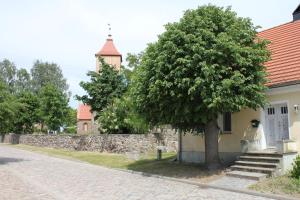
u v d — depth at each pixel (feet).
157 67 57.00
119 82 124.67
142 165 76.74
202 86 52.85
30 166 79.56
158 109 60.75
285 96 59.72
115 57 206.08
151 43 61.98
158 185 53.11
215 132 63.57
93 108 124.57
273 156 55.67
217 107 53.67
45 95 175.94
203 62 52.95
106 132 115.65
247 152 60.29
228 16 59.98
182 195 44.47
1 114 82.74
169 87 55.57
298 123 57.26
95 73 124.77
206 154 63.77
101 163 86.28
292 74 60.18
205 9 59.82
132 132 113.60
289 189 44.37
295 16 86.22
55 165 83.05
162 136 107.45
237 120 67.87
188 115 57.36
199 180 55.57
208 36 55.72
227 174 56.18
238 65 56.08
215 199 41.73
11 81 286.05
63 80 297.33
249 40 59.62
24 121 183.93
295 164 50.67
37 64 297.33
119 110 112.78
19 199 41.24
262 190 45.29
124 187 50.98
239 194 45.11
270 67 66.59
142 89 61.11
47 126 180.45
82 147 124.26
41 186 51.24
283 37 75.97
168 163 77.00
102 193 45.88
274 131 62.49
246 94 56.44
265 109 64.08
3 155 111.04
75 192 46.55
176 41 56.95
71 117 221.05
